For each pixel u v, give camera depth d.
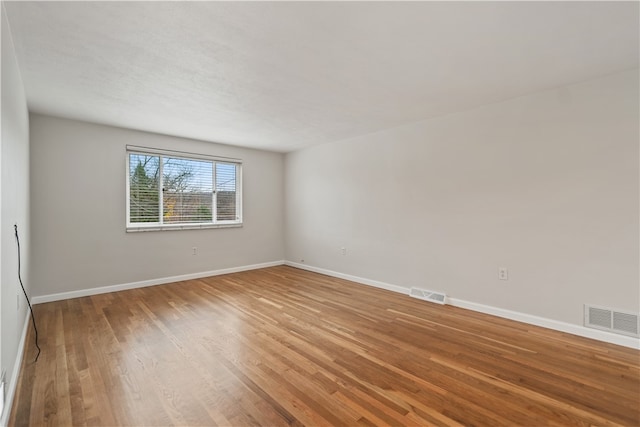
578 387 1.90
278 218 5.91
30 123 3.45
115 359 2.25
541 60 2.26
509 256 3.06
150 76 2.50
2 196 1.59
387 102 3.13
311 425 1.57
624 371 2.08
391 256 4.14
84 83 2.63
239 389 1.88
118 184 4.07
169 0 1.59
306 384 1.94
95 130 3.89
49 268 3.60
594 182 2.58
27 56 2.16
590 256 2.61
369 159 4.40
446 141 3.54
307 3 1.62
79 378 2.00
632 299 2.42
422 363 2.20
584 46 2.06
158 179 4.48
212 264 5.02
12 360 1.88
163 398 1.80
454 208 3.48
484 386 1.91
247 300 3.69
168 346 2.46
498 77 2.55
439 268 3.63
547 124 2.81
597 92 2.56
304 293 4.00
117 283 4.08
